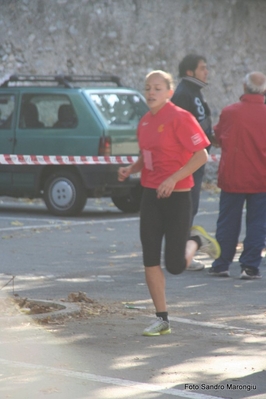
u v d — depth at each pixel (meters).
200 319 19.39
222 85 58.28
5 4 50.88
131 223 38.03
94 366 15.15
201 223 37.69
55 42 51.97
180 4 56.19
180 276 25.45
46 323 18.62
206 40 57.44
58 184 39.69
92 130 38.56
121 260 28.22
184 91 25.56
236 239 25.53
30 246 30.98
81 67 52.75
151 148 17.12
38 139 39.56
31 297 21.73
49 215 40.59
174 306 20.86
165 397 13.38
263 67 60.31
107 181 38.53
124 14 54.03
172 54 56.00
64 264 27.25
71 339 17.19
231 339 17.44
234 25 58.62
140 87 54.72
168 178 16.73
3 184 40.47
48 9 51.75
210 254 17.83
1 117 40.75
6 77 50.53
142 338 17.39
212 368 15.17
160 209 17.36
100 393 13.53
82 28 52.72
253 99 24.95
